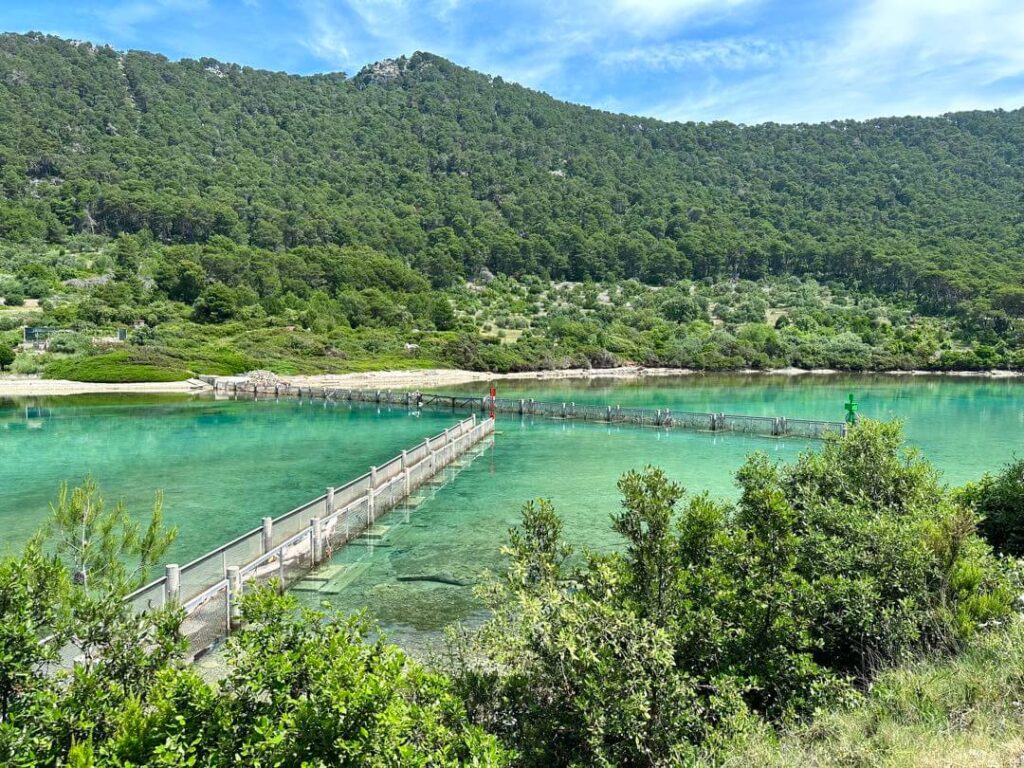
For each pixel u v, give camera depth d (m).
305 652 4.75
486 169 191.62
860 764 4.90
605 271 151.88
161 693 4.52
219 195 143.88
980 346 89.44
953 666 6.12
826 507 8.92
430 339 86.81
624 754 5.29
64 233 121.94
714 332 98.38
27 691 4.96
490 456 29.23
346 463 26.91
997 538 11.65
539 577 6.57
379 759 4.12
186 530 17.52
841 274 148.62
